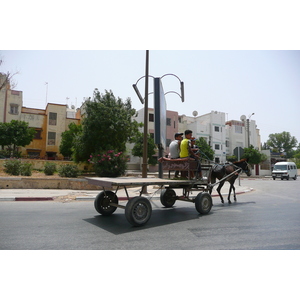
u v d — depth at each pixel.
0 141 33.62
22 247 4.52
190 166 7.56
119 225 6.21
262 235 5.43
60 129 41.59
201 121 52.75
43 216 7.16
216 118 49.94
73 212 7.86
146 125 12.76
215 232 5.63
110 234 5.39
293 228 6.05
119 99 21.02
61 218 6.94
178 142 8.28
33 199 10.26
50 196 10.73
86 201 10.36
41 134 40.81
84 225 6.17
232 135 53.03
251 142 55.50
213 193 13.90
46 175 17.44
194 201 7.70
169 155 8.57
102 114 19.17
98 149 19.28
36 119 40.91
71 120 42.47
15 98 39.66
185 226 6.16
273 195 13.63
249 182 25.12
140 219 6.12
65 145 36.91
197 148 8.16
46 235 5.26
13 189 12.86
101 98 20.23
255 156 42.88
